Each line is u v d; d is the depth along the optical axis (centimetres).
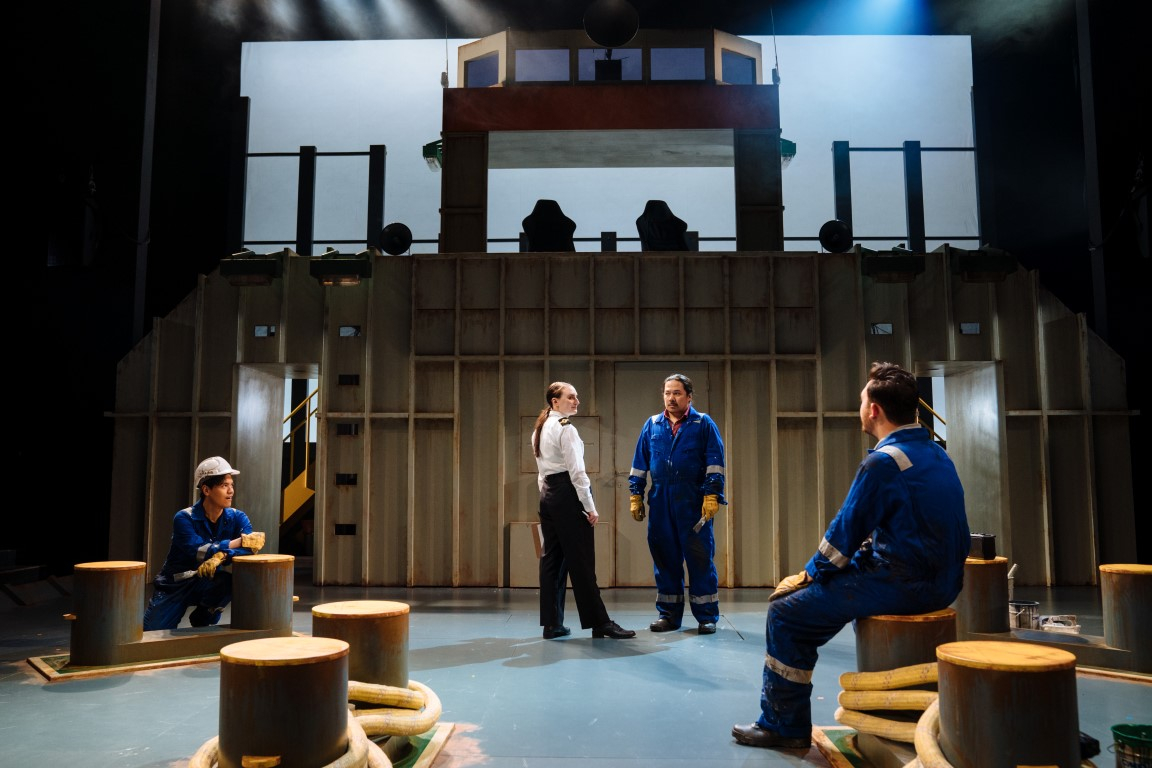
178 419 794
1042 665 192
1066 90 1181
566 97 842
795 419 771
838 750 272
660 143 877
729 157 918
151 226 1202
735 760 272
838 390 775
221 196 1219
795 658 280
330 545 773
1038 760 189
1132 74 908
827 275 788
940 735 206
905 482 254
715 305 784
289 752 209
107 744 290
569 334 784
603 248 1088
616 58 867
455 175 836
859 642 266
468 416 779
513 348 784
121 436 794
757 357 769
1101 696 347
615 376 777
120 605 405
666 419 523
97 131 908
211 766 221
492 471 771
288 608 446
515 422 775
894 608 257
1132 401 877
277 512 887
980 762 193
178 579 461
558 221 830
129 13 927
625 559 754
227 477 476
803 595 273
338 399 784
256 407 830
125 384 800
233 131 1216
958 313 782
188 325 808
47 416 870
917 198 1185
